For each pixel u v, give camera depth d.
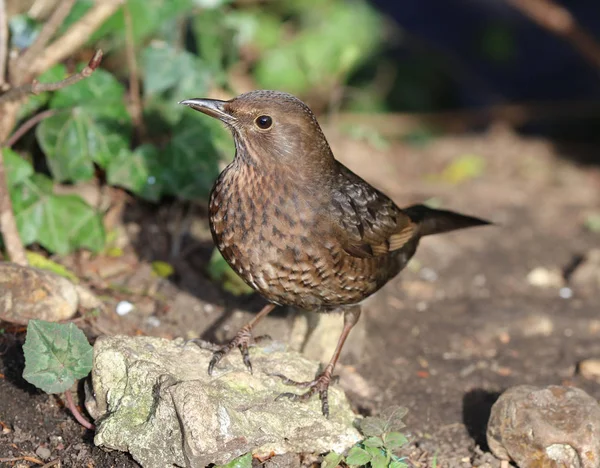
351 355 9.76
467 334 10.68
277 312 9.82
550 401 7.95
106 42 11.79
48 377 7.48
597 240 13.81
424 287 11.78
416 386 9.48
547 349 10.46
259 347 8.62
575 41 16.83
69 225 10.16
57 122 10.37
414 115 18.69
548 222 14.48
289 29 17.38
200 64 11.56
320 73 16.45
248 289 10.27
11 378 8.25
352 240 8.24
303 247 7.98
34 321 7.50
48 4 11.18
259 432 7.47
